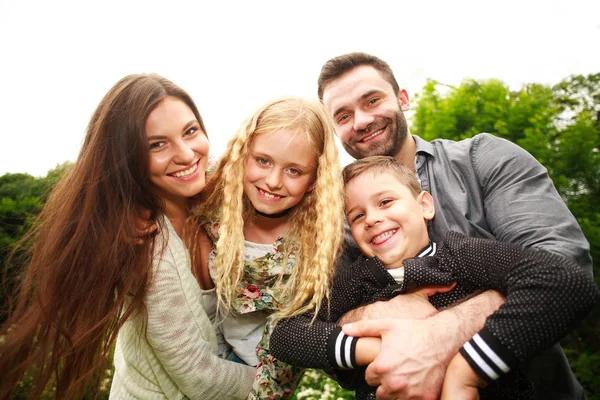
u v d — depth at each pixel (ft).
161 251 4.31
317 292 4.37
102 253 4.15
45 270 4.26
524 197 5.09
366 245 4.69
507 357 3.11
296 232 4.96
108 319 4.02
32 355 4.18
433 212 5.04
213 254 5.03
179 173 4.55
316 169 4.76
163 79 4.66
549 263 3.42
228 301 4.75
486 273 3.85
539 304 3.18
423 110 14.37
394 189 4.65
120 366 5.02
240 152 4.70
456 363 3.27
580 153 12.40
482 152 5.77
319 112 4.74
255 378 4.60
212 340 4.79
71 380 4.12
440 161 5.97
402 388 3.33
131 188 4.36
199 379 4.31
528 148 12.80
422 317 3.88
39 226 4.83
